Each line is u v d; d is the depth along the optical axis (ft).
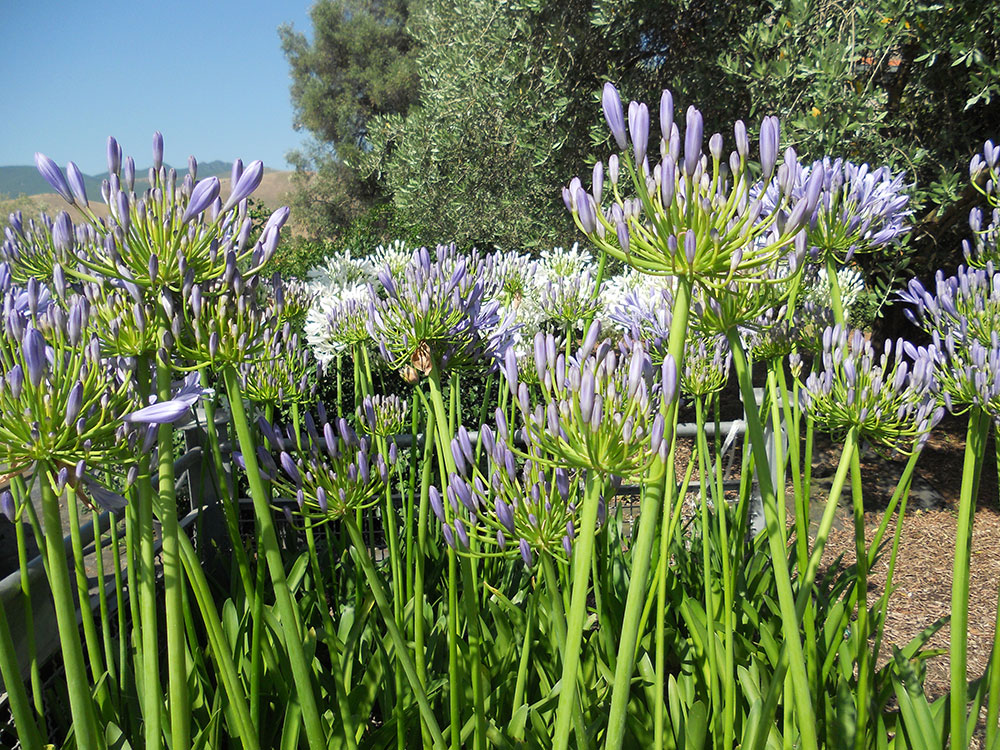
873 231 6.22
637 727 7.18
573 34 24.07
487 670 8.14
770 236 4.69
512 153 29.81
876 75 20.18
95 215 4.69
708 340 7.55
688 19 22.95
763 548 11.46
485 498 5.07
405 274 6.72
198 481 12.32
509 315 7.36
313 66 111.86
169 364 4.65
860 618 6.52
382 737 7.31
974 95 17.11
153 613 4.74
